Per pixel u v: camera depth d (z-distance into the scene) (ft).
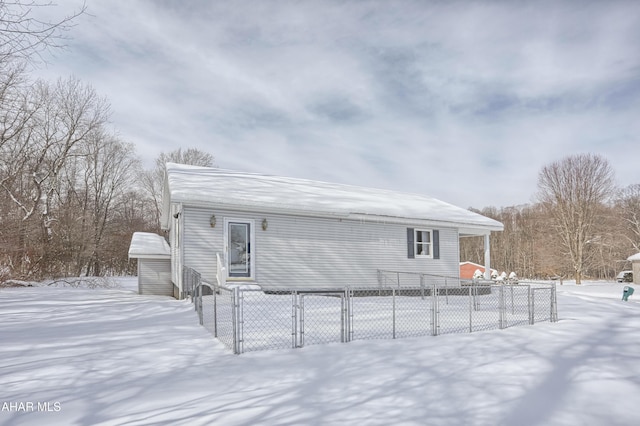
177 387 15.16
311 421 12.16
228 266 45.06
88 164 121.49
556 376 17.13
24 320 29.84
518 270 174.70
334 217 52.24
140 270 61.46
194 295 35.09
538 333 26.84
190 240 43.24
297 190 56.24
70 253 87.97
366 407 13.39
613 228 145.89
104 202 128.16
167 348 20.90
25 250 74.59
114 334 24.35
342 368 17.92
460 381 16.31
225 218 45.29
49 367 17.47
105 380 15.90
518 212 184.65
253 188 51.19
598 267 149.18
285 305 36.35
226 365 18.15
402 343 23.09
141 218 151.74
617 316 35.73
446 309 39.75
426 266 60.08
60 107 98.17
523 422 12.45
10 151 72.23
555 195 142.31
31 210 76.64
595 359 20.02
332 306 36.58
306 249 50.01
